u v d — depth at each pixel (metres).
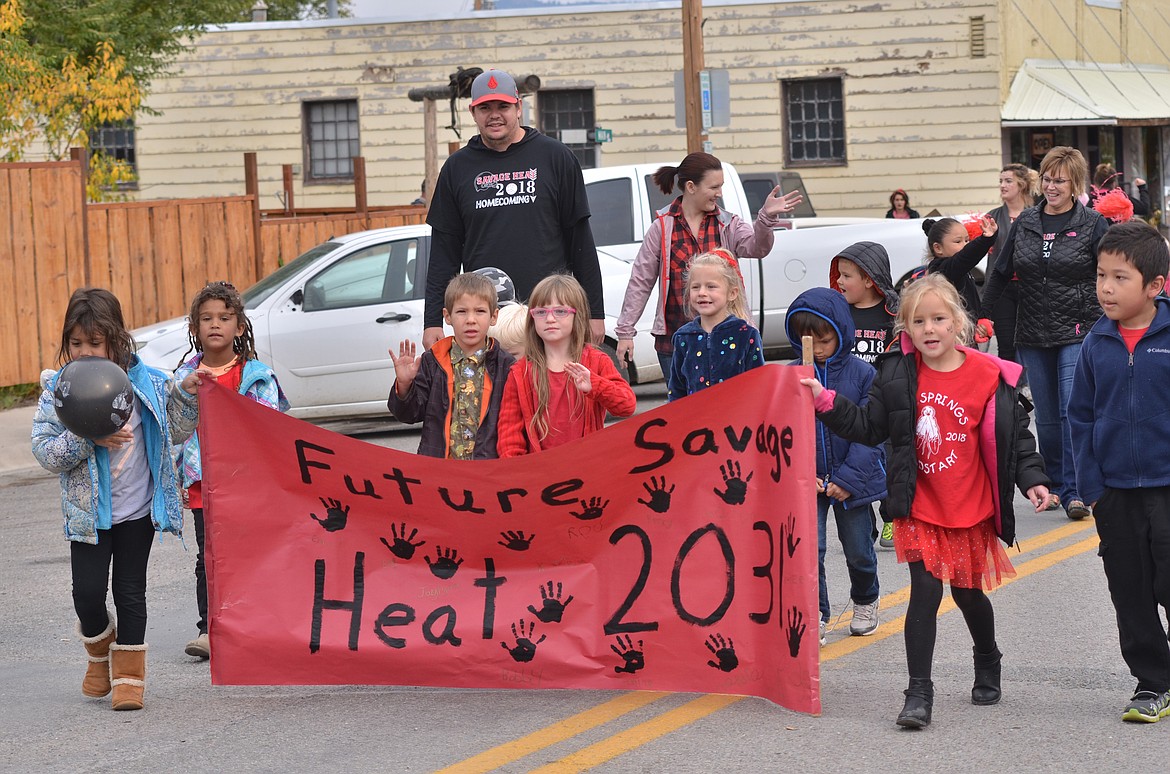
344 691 5.73
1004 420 5.00
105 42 20.72
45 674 6.17
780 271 14.16
